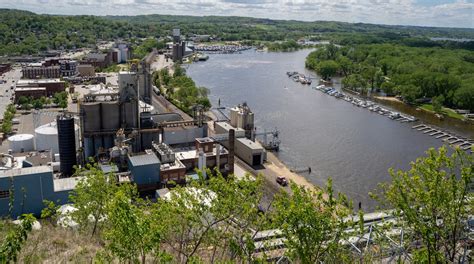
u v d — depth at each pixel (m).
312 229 33.12
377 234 45.28
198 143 134.88
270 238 43.53
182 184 115.06
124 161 121.00
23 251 44.06
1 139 163.88
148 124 145.62
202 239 41.84
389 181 134.12
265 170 140.25
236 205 40.12
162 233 38.12
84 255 46.12
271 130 189.25
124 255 32.66
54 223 71.12
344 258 35.31
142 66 168.12
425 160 36.31
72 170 124.50
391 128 197.62
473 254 38.06
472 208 34.53
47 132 145.50
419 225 34.97
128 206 32.84
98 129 136.75
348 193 125.62
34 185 89.56
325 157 155.88
